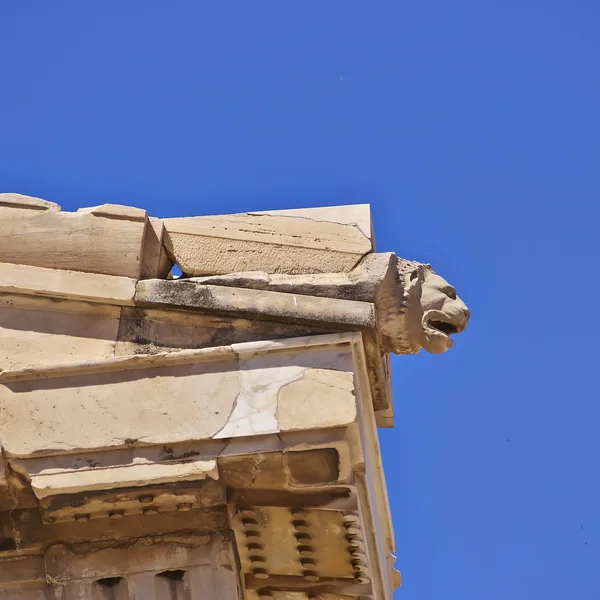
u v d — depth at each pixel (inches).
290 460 1005.8
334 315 1038.4
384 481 1136.2
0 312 1055.6
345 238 1077.1
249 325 1047.0
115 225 1072.8
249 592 1120.8
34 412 1010.1
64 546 1024.9
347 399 1002.7
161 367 1020.5
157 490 1005.2
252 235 1081.4
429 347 1089.4
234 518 1055.6
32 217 1075.3
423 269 1104.2
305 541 1074.7
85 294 1052.5
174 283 1056.8
